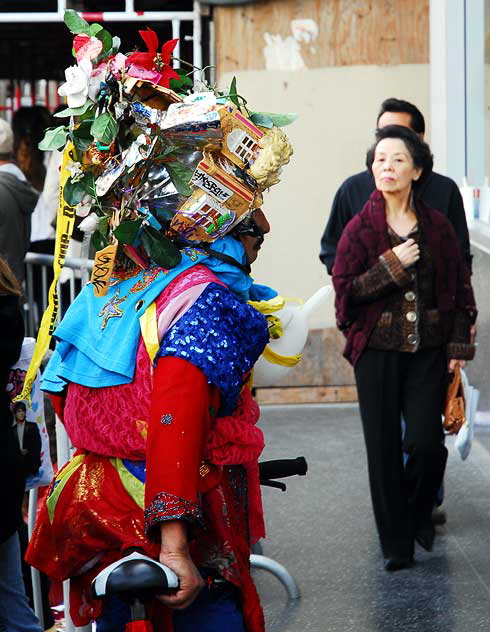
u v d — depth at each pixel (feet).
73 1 34.22
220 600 9.91
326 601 17.46
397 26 29.45
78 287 27.14
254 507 10.66
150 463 9.14
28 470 13.38
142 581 8.77
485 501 22.09
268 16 29.32
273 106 29.58
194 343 9.36
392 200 18.39
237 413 10.09
